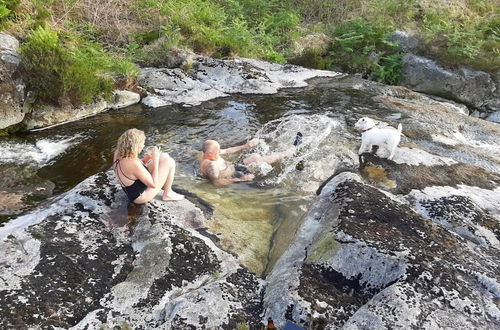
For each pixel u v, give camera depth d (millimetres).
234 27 10758
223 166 5926
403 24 12312
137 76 8719
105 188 4883
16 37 7945
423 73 10852
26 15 8406
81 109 7617
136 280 3734
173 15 10367
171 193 5066
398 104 8594
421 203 5012
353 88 9469
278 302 3424
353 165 6008
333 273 3701
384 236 3902
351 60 11461
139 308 3480
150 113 7875
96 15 9828
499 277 3531
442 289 3338
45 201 5254
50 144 6652
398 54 11203
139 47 9727
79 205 4609
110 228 4352
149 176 4602
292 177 5824
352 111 8102
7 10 7859
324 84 9664
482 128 8055
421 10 12805
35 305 3365
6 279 3539
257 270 4188
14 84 6977
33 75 7172
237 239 4586
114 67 8336
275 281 3729
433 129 7504
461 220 4605
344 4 13562
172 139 6914
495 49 10797
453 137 7406
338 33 12234
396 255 3629
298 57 11344
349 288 3611
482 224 4574
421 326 3043
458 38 10859
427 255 3666
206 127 7352
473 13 12641
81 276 3715
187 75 9094
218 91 8812
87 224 4352
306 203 5262
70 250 3963
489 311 3225
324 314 3289
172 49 9477
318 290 3520
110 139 6895
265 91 8914
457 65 10672
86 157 6359
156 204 4789
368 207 4344
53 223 4285
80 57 7875
